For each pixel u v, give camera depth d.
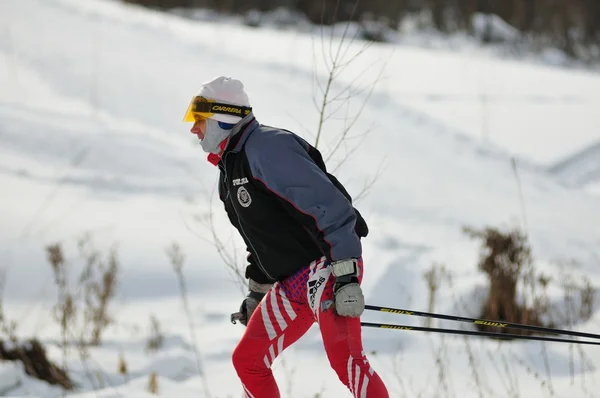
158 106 36.31
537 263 18.64
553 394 10.66
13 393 10.48
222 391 10.91
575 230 25.59
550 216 27.70
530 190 32.12
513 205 29.00
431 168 32.56
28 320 14.31
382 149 33.25
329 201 7.40
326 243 7.40
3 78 36.47
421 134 37.59
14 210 20.03
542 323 14.22
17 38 43.75
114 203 21.88
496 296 14.30
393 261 17.02
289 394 10.59
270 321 8.16
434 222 24.33
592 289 15.06
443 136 37.88
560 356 12.42
